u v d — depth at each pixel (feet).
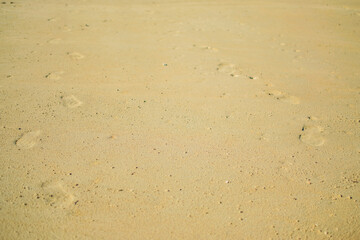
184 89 13.79
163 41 19.07
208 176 9.20
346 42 20.43
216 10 26.22
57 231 7.46
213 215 8.02
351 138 11.11
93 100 12.70
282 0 29.63
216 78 14.85
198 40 19.52
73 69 15.07
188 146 10.36
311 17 25.17
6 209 7.91
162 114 11.98
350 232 7.74
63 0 26.91
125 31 20.48
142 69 15.38
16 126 10.92
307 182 9.16
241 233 7.59
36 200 8.20
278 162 9.86
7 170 9.07
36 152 9.82
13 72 14.46
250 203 8.40
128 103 12.60
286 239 7.50
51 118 11.46
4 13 22.58
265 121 11.85
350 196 8.75
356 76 15.72
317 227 7.84
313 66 16.70
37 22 21.21
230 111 12.36
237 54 17.76
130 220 7.80
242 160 9.86
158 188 8.73
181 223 7.77
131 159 9.71
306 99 13.46
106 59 16.26
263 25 23.07
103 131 10.91
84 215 7.88
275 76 15.37
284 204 8.43
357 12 26.55
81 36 19.21
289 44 19.74
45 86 13.50
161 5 26.94
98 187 8.68
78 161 9.54
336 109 12.84
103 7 25.59
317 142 10.86
